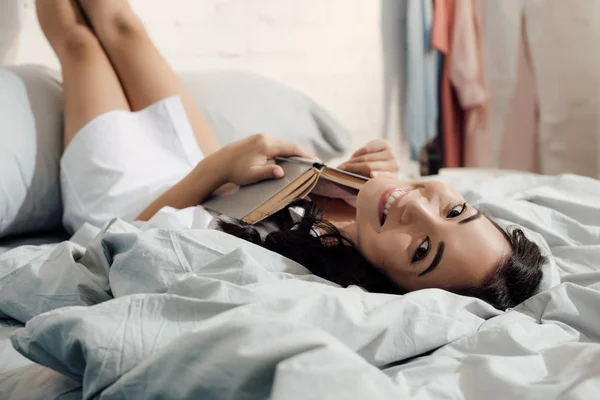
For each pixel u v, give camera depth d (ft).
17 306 2.77
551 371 2.18
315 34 7.16
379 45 7.90
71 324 1.98
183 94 4.74
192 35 6.15
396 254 3.04
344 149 5.93
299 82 7.11
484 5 8.11
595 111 8.21
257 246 2.94
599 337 2.64
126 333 1.98
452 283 2.92
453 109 8.13
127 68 4.63
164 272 2.60
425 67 7.65
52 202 4.22
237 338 1.76
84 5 4.61
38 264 2.89
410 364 2.26
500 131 8.37
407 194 3.22
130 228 3.03
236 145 3.80
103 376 1.89
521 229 3.67
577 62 8.23
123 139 4.16
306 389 1.55
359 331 2.17
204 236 2.86
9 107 4.08
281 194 3.42
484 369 2.08
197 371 1.73
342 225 3.84
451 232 2.98
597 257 3.50
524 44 8.23
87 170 4.05
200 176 3.81
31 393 2.13
